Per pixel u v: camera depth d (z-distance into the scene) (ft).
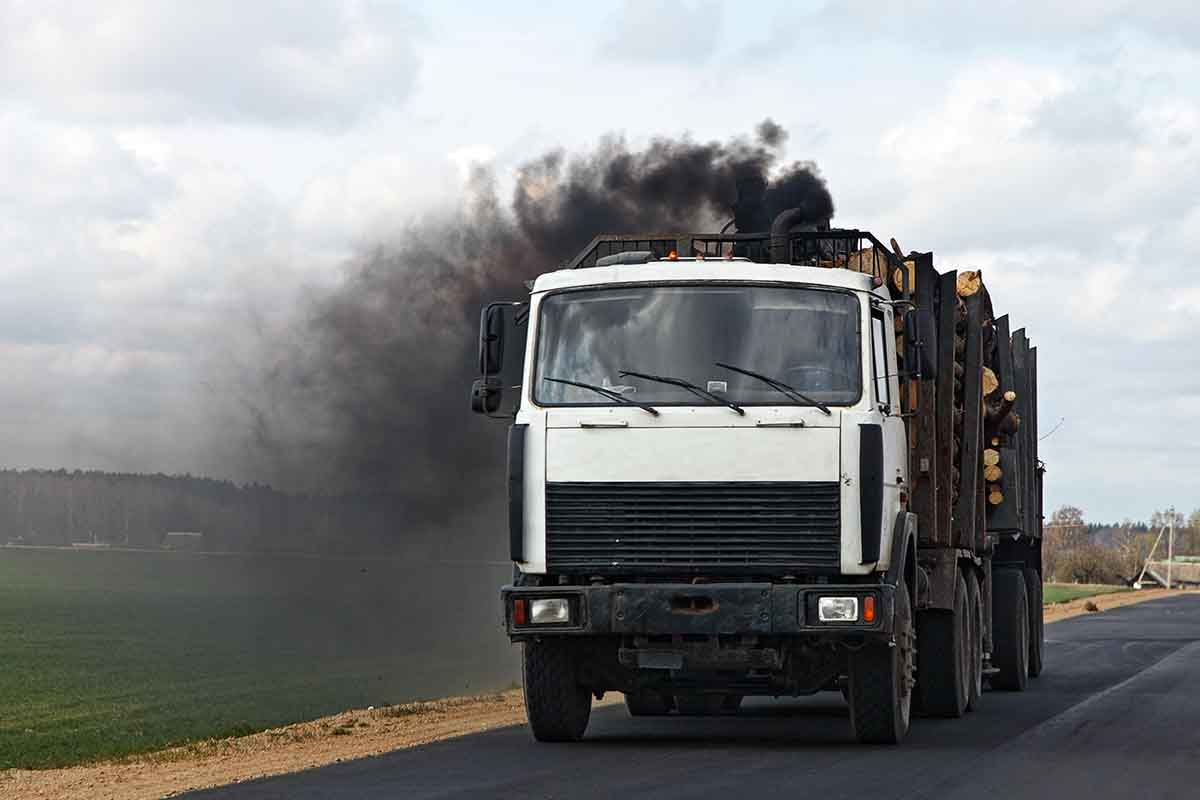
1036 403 150.51
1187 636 247.70
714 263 88.94
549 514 86.58
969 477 113.70
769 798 66.85
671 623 84.12
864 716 89.45
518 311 92.38
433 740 99.25
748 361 86.74
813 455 84.84
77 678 270.87
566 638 91.81
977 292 115.65
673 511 85.46
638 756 84.64
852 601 83.41
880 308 90.79
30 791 83.76
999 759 82.33
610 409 86.48
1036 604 151.64
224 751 107.24
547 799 66.85
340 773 79.00
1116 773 76.23
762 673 91.30
